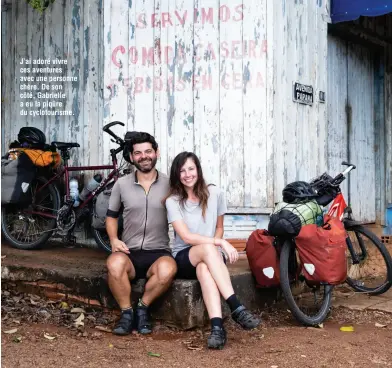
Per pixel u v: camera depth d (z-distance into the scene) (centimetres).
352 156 824
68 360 352
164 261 411
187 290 415
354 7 662
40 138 604
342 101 800
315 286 488
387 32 859
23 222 613
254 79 588
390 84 871
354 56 829
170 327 424
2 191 588
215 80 592
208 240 402
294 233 438
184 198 420
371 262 645
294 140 623
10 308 465
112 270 409
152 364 351
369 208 866
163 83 598
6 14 689
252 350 380
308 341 402
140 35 601
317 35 659
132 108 604
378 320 470
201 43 593
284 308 502
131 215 430
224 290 388
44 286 493
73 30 659
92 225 559
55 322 437
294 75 624
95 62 648
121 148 561
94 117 649
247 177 590
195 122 595
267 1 585
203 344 392
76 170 604
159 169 598
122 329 408
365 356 373
